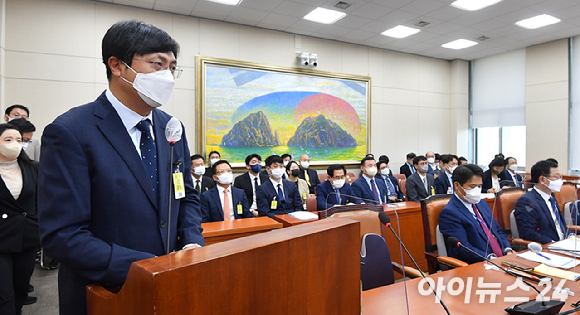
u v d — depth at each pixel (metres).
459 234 2.13
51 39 4.75
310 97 6.70
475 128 8.64
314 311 0.75
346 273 0.83
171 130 1.00
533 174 1.91
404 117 7.93
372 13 5.59
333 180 3.55
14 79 4.55
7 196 2.13
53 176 0.82
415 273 1.80
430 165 7.10
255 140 6.16
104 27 5.04
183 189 1.06
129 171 0.92
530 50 7.44
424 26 6.20
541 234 1.81
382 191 4.39
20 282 2.30
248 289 0.62
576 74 6.78
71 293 0.90
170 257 0.58
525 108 7.54
